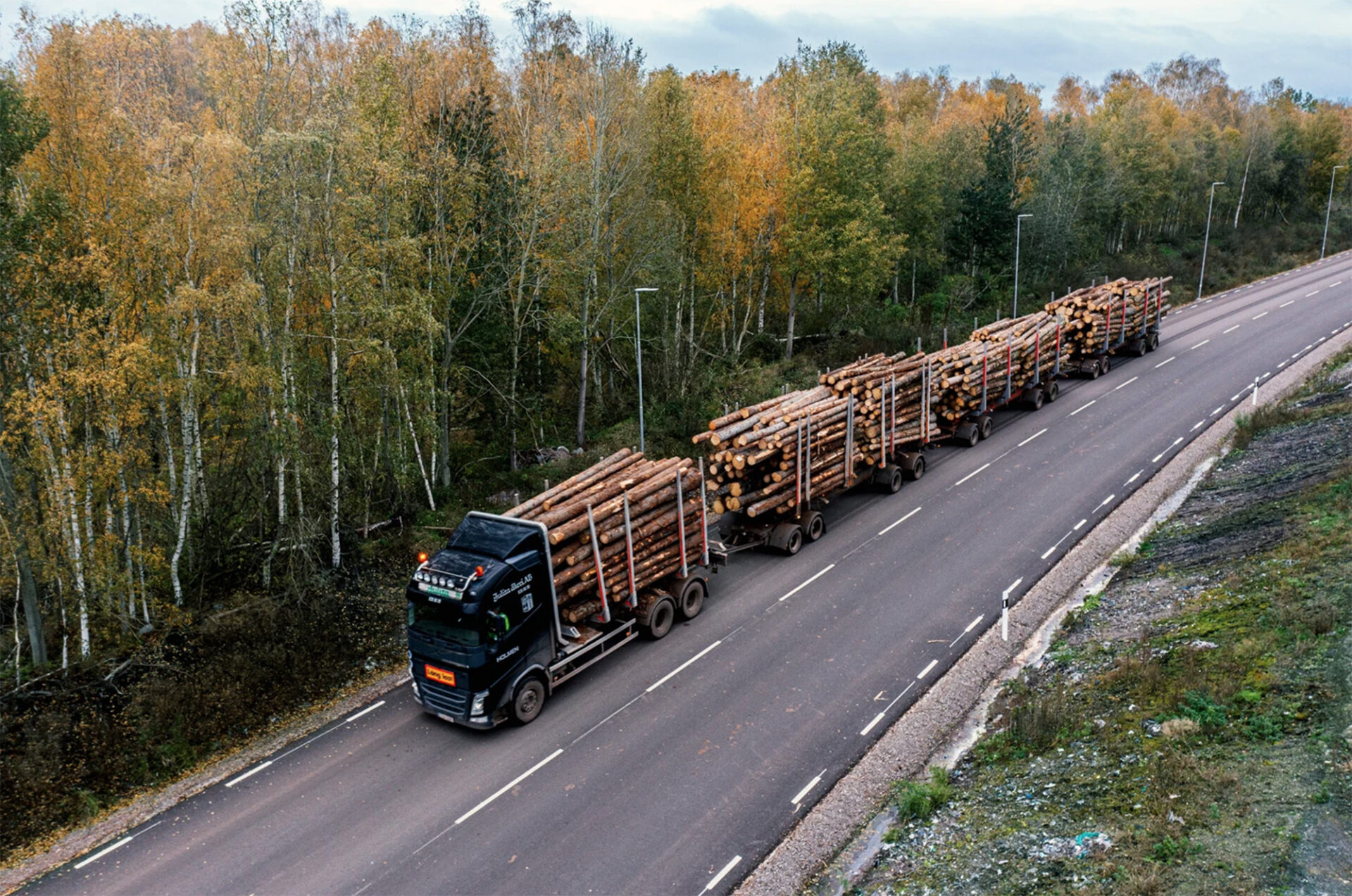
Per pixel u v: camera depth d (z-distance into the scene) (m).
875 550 19.86
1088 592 16.92
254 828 12.09
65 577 17.14
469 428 30.61
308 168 19.14
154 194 17.28
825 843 10.92
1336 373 26.75
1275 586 13.74
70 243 16.67
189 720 14.62
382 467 24.81
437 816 12.02
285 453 19.97
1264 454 21.44
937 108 75.50
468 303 26.78
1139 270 54.66
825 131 36.34
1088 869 8.91
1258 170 72.38
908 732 13.12
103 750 14.00
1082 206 55.62
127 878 11.27
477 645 13.13
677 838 11.27
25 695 15.10
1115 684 12.62
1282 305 42.03
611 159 30.38
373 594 19.66
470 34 30.67
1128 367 34.00
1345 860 8.06
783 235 37.62
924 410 24.22
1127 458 23.84
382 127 22.62
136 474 18.73
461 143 26.25
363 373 22.23
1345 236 66.38
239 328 18.94
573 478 16.53
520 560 13.75
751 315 42.50
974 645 15.50
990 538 19.83
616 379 37.53
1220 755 10.12
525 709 14.09
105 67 18.58
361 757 13.63
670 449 28.14
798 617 17.08
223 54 19.56
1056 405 29.92
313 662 16.47
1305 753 9.66
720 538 21.05
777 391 31.86
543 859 11.05
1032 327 29.58
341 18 28.09
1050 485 22.62
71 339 16.81
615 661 15.95
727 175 35.00
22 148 15.26
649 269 30.53
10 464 16.48
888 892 9.66
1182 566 16.47
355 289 20.52
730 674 15.23
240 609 18.41
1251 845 8.55
